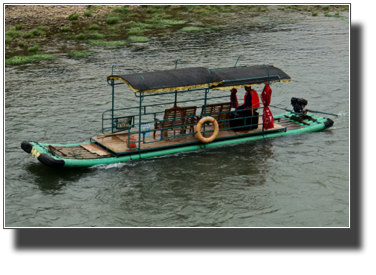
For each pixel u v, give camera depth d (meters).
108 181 12.45
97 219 10.55
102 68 25.52
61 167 12.67
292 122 17.25
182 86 13.62
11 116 17.73
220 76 14.55
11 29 34.41
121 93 21.16
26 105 19.14
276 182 12.55
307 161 13.94
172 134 15.12
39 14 39.59
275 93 21.06
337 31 36.00
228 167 13.42
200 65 25.67
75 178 12.62
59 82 22.78
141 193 11.84
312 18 42.09
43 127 16.62
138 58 27.73
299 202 11.48
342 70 24.84
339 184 12.45
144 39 33.00
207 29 36.75
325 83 22.50
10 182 12.30
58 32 34.81
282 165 13.63
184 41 32.50
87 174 12.84
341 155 14.39
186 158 14.02
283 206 11.28
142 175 12.83
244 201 11.50
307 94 20.89
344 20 40.81
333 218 10.69
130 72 24.53
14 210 10.90
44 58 27.64
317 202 11.50
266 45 31.05
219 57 27.67
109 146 14.01
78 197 11.60
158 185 12.27
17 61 26.72
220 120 14.97
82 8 42.47
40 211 10.89
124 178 12.64
